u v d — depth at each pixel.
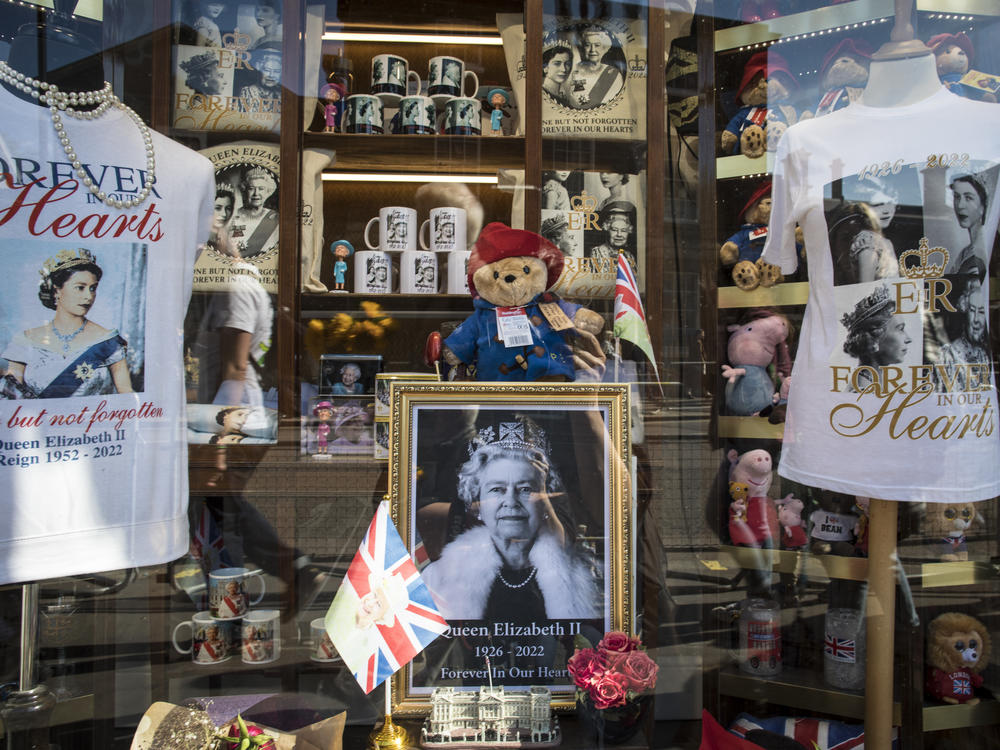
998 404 1.16
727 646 1.35
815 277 1.22
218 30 1.30
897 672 1.24
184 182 1.11
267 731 1.05
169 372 1.09
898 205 1.15
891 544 1.21
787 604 1.36
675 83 1.36
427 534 1.13
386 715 1.05
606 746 1.04
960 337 1.13
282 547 1.32
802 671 1.34
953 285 1.13
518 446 1.15
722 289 1.35
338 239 1.35
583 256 1.35
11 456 0.98
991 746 1.27
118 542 1.04
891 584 1.21
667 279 1.35
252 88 1.31
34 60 1.12
